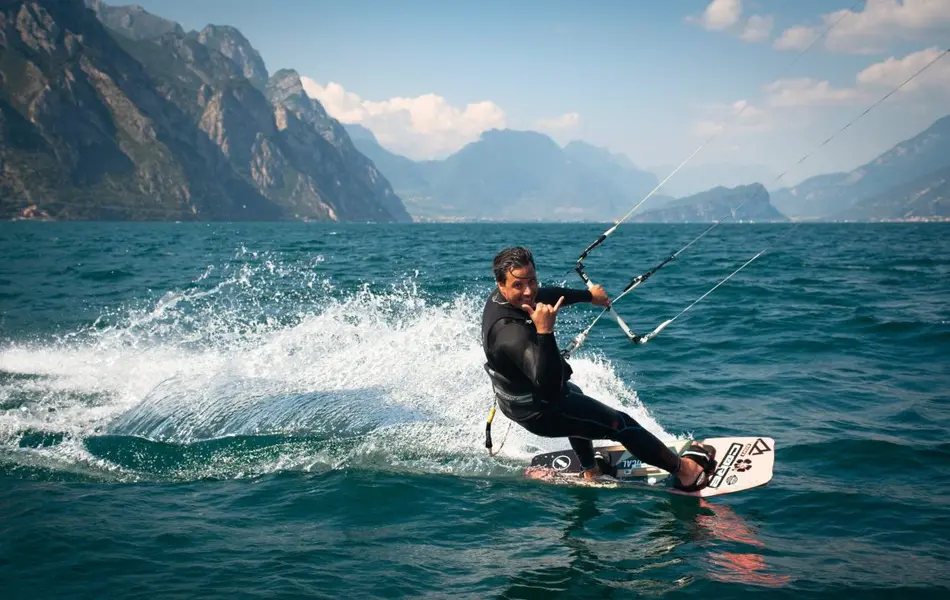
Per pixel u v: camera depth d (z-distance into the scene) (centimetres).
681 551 401
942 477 504
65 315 1312
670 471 497
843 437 594
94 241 5062
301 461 558
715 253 3294
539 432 477
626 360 933
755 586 357
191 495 487
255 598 343
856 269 2312
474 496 491
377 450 583
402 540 417
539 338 407
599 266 2436
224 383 749
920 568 373
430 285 1739
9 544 399
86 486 502
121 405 716
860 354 951
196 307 1391
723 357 945
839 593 348
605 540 418
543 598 349
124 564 379
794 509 458
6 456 564
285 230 10512
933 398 723
